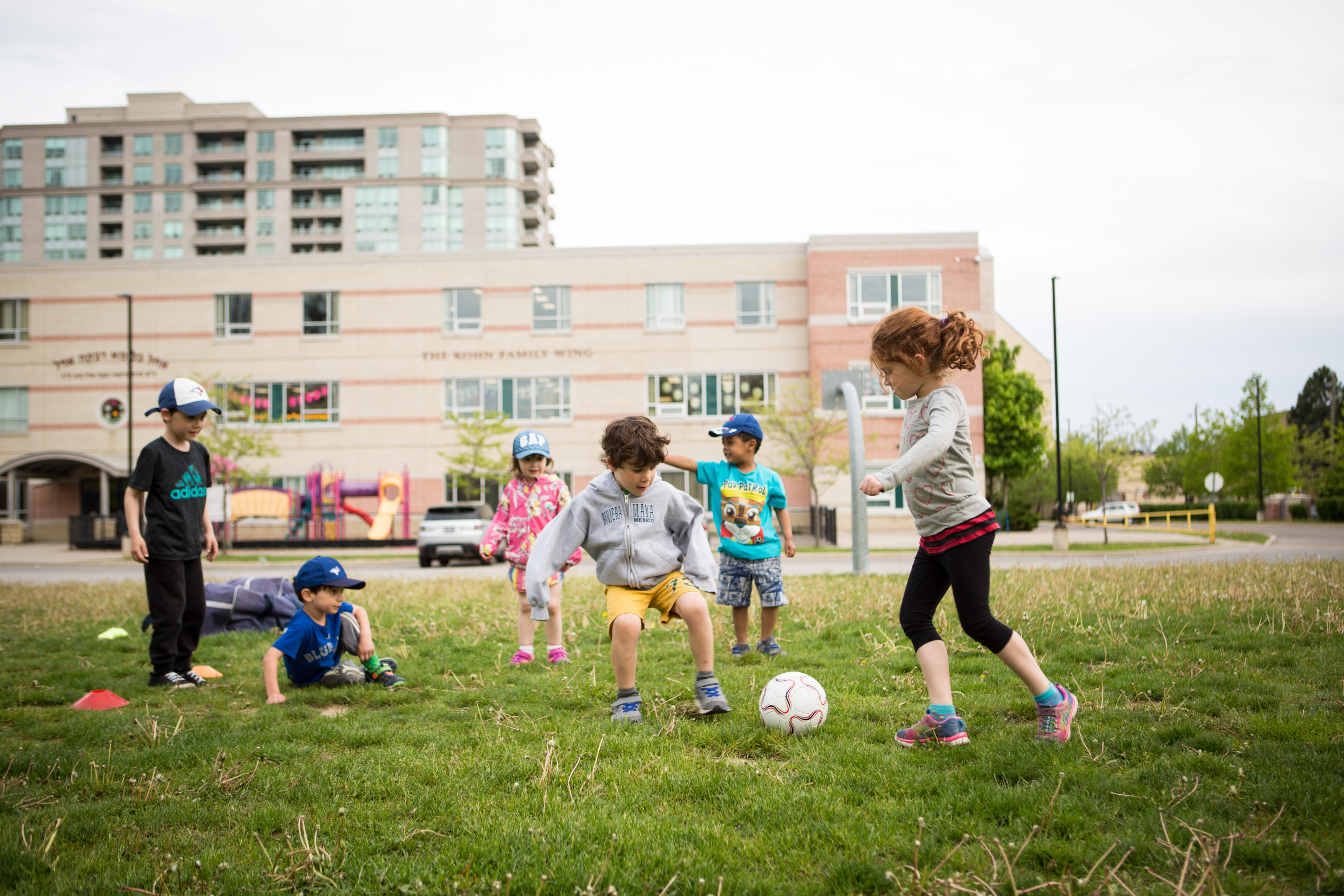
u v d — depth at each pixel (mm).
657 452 4113
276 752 3609
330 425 32156
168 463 5426
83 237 78812
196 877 2393
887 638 6051
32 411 32656
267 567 19969
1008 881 2254
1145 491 69688
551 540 4250
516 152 79062
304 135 79250
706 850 2516
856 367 30938
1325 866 2252
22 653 6598
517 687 4965
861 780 3113
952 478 3504
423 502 32031
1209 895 2148
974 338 3502
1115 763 3197
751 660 5629
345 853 2533
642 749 3562
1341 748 3273
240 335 32531
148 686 5305
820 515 28703
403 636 7152
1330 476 42844
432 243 76812
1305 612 6523
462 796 3021
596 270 32375
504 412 32000
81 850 2617
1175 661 5078
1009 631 3500
